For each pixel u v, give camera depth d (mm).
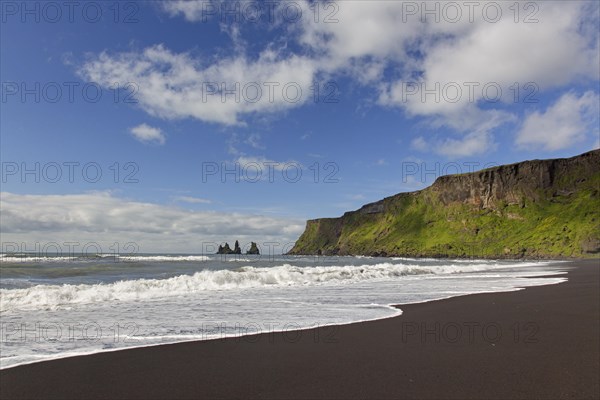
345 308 13508
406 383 6016
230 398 5422
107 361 7035
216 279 21109
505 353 7719
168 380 6098
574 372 6547
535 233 163000
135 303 14445
